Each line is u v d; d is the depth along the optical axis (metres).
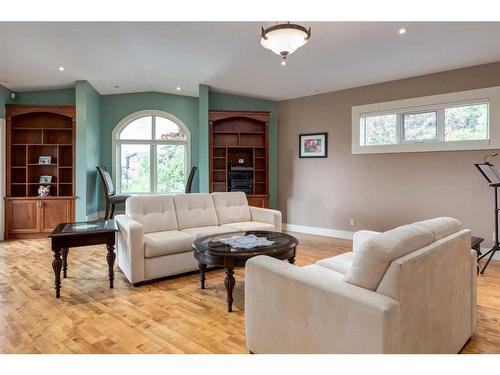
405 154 4.94
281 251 2.74
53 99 5.95
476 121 4.40
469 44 3.66
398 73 4.72
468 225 4.42
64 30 3.62
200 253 2.79
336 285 1.55
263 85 5.54
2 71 4.89
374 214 5.28
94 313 2.59
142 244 3.20
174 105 6.66
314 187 6.02
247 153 6.46
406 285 1.46
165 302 2.81
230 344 2.13
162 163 6.73
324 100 5.88
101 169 5.78
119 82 5.72
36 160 5.89
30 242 5.14
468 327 2.12
